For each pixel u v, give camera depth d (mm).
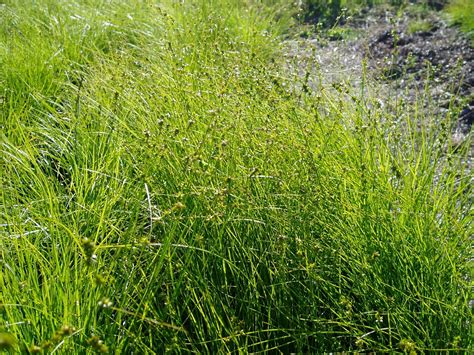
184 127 3973
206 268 3348
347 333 3121
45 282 2762
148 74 4965
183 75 4758
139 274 3229
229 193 3232
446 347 2949
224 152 3691
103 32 7379
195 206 3371
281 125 3945
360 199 3604
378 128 4164
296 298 3240
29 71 5859
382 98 5750
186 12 7840
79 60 6652
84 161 4238
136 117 4535
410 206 3490
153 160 3648
